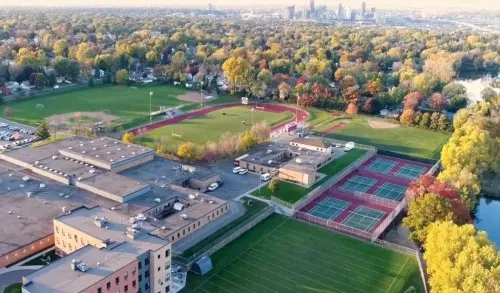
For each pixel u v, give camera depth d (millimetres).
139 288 111188
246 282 124750
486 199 193500
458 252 113312
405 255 140250
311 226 156625
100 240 116188
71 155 189000
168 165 191625
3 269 122812
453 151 191750
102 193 159000
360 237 150625
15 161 185000
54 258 129125
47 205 150750
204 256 131500
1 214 143375
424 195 149625
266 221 158875
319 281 126562
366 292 122500
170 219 146625
